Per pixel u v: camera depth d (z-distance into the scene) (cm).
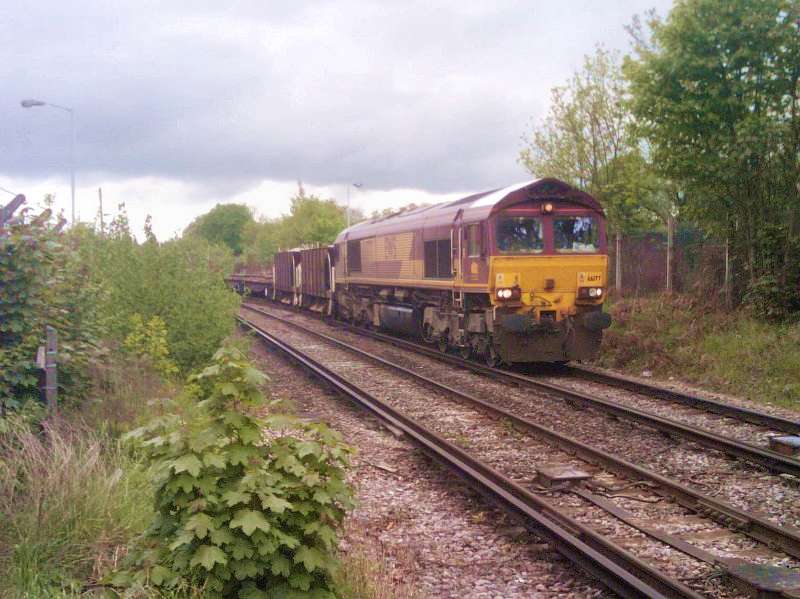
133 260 1366
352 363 1684
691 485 743
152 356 1138
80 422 726
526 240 1464
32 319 743
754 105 1516
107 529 527
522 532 607
